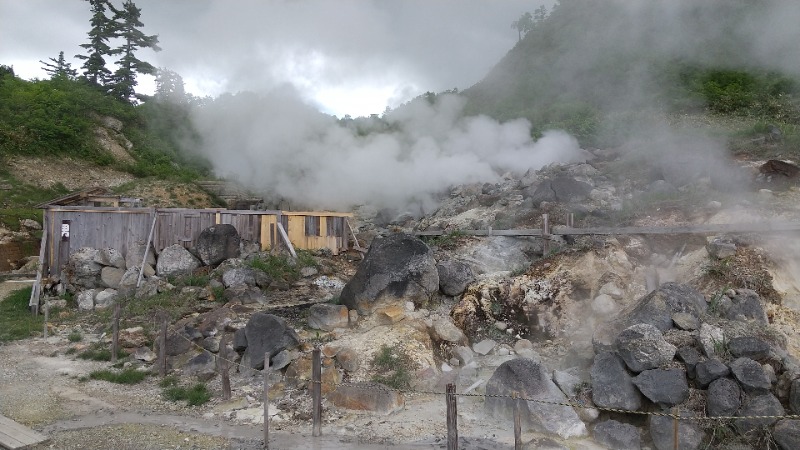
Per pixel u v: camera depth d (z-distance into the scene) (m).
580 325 9.84
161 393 8.48
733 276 9.05
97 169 27.58
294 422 7.33
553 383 7.40
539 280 10.77
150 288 13.18
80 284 14.00
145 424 7.31
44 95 30.45
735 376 6.36
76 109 30.39
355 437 6.82
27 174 24.95
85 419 7.48
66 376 9.22
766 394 6.15
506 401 7.20
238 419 7.46
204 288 12.86
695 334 7.23
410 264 10.77
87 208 14.59
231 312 10.80
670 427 6.20
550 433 6.69
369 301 10.53
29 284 16.25
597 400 6.91
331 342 9.42
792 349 7.65
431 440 6.69
